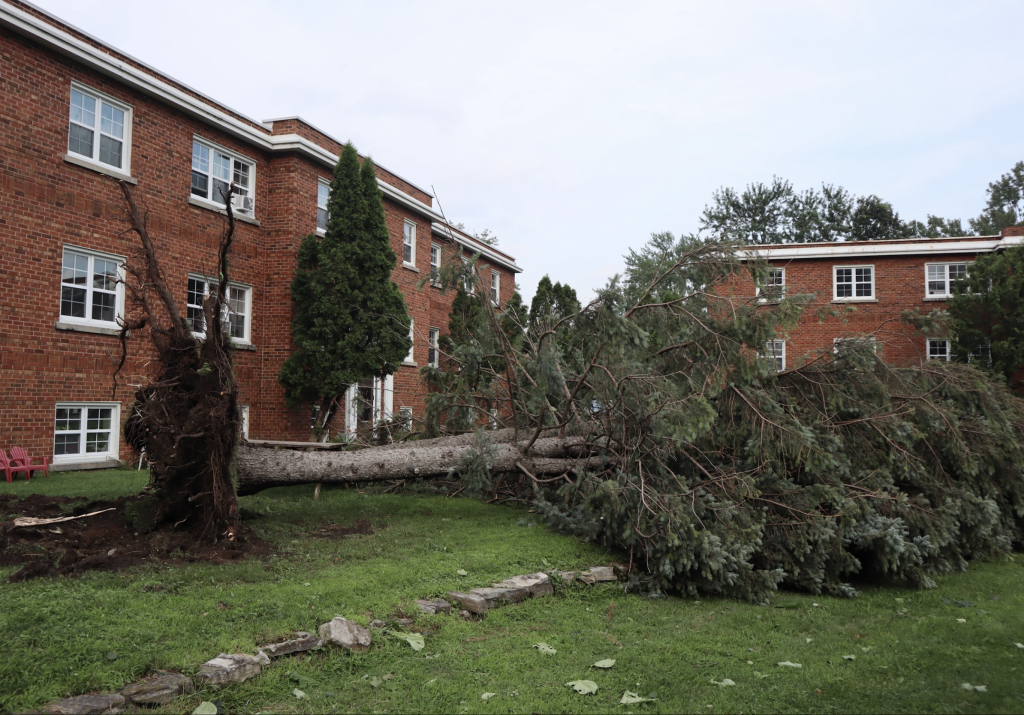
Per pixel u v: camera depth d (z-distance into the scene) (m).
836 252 24.23
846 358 8.64
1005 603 6.59
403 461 8.16
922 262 23.97
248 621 4.38
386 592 5.23
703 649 4.91
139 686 3.41
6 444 11.34
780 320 7.87
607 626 5.36
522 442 9.15
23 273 11.69
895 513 7.48
